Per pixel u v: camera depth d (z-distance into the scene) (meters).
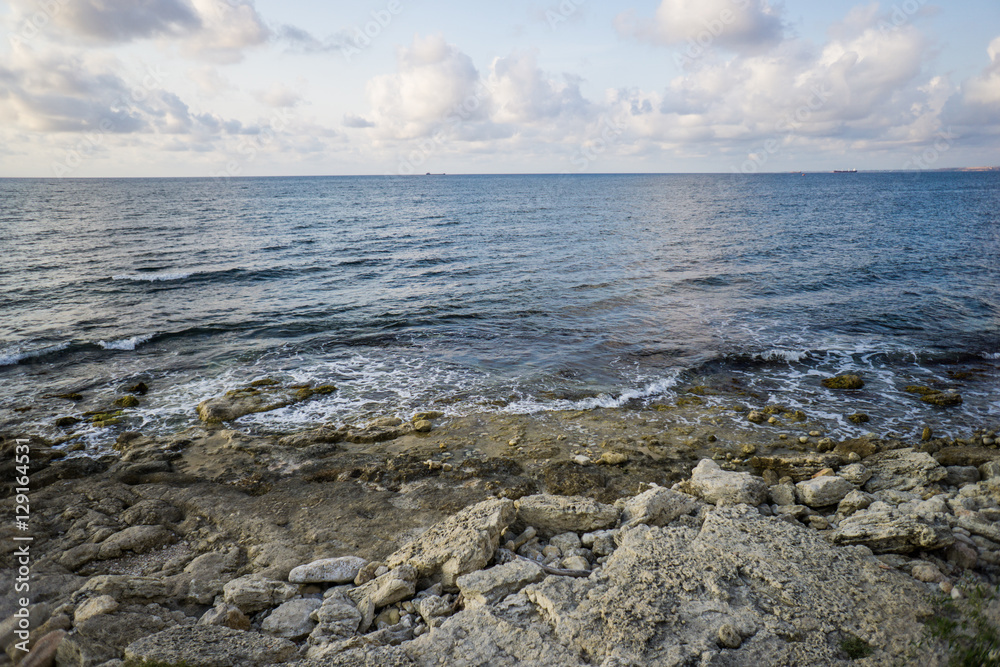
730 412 13.10
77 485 9.70
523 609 5.60
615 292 24.22
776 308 21.72
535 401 13.66
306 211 64.38
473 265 30.55
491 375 15.33
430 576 6.65
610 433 11.91
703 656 4.64
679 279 26.70
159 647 5.21
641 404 13.54
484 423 12.45
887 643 4.79
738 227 47.84
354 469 10.27
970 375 15.18
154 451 11.02
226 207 68.81
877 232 43.81
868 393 14.15
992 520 7.24
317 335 18.64
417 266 30.42
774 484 9.52
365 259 32.22
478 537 6.79
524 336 18.56
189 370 15.59
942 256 32.44
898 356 16.59
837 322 19.89
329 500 9.20
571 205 74.88
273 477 10.06
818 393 14.20
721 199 87.19
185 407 13.23
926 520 7.12
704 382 14.91
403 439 11.66
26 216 52.91
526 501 8.05
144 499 9.15
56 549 7.72
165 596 6.61
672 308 21.78
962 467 9.45
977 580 5.86
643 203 78.31
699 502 8.38
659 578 5.84
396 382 14.84
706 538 6.67
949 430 12.17
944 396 13.60
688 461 10.66
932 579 5.91
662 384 14.70
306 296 23.70
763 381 14.97
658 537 6.76
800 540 6.59
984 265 29.62
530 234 43.69
